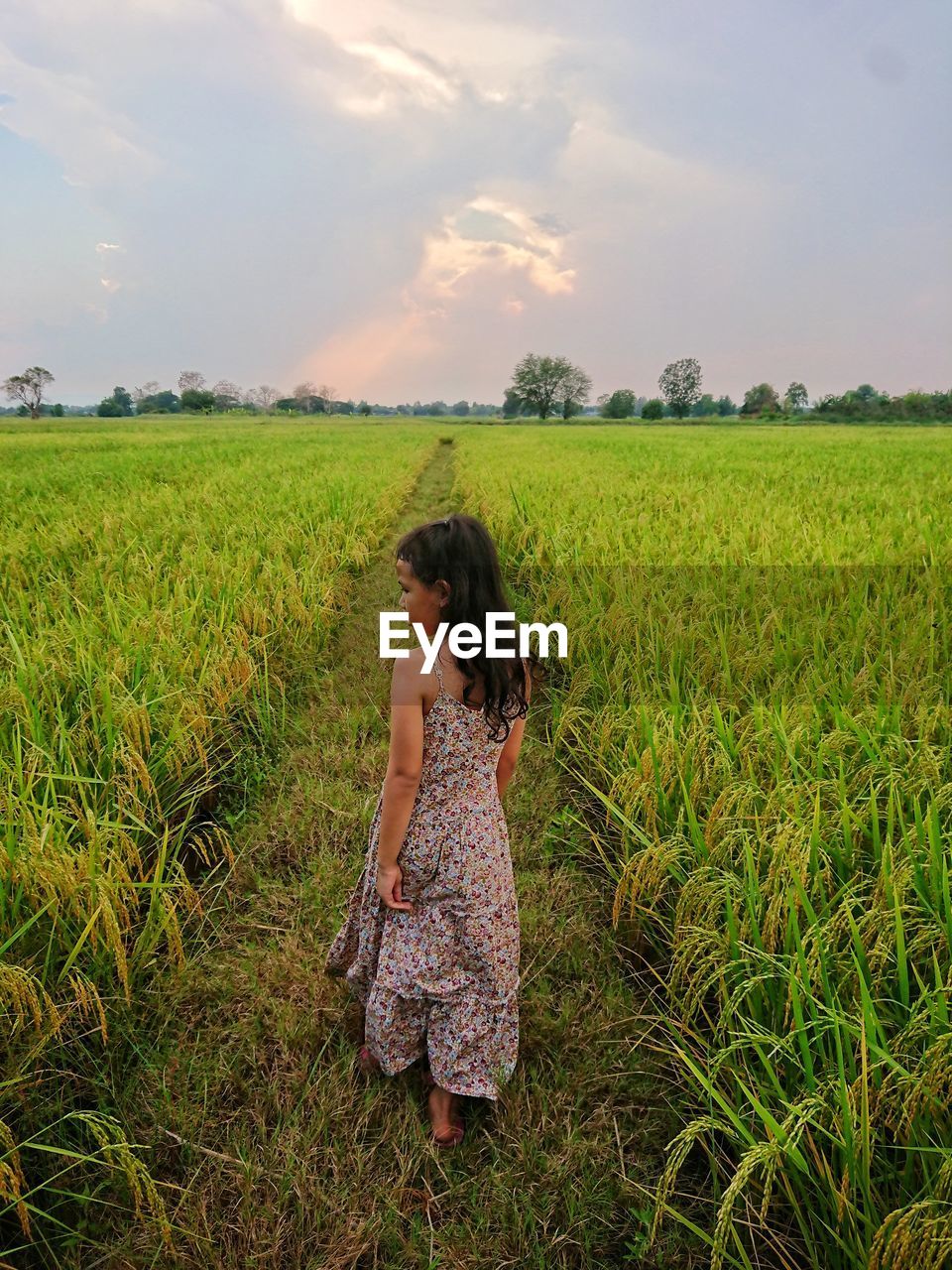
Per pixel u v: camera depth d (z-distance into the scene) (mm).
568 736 4062
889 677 3453
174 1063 2174
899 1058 1717
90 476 14383
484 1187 1878
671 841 2549
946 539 6422
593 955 2623
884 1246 1366
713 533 7078
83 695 3504
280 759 3992
